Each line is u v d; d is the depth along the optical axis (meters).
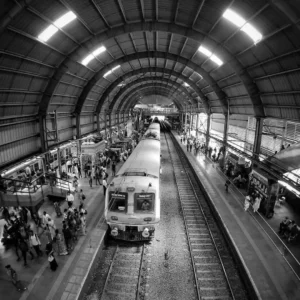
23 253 9.62
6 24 9.08
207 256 11.43
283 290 8.75
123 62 22.75
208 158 31.42
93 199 17.00
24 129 15.69
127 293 9.04
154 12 14.14
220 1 10.98
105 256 11.36
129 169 14.34
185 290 9.25
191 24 14.55
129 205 11.80
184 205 17.58
